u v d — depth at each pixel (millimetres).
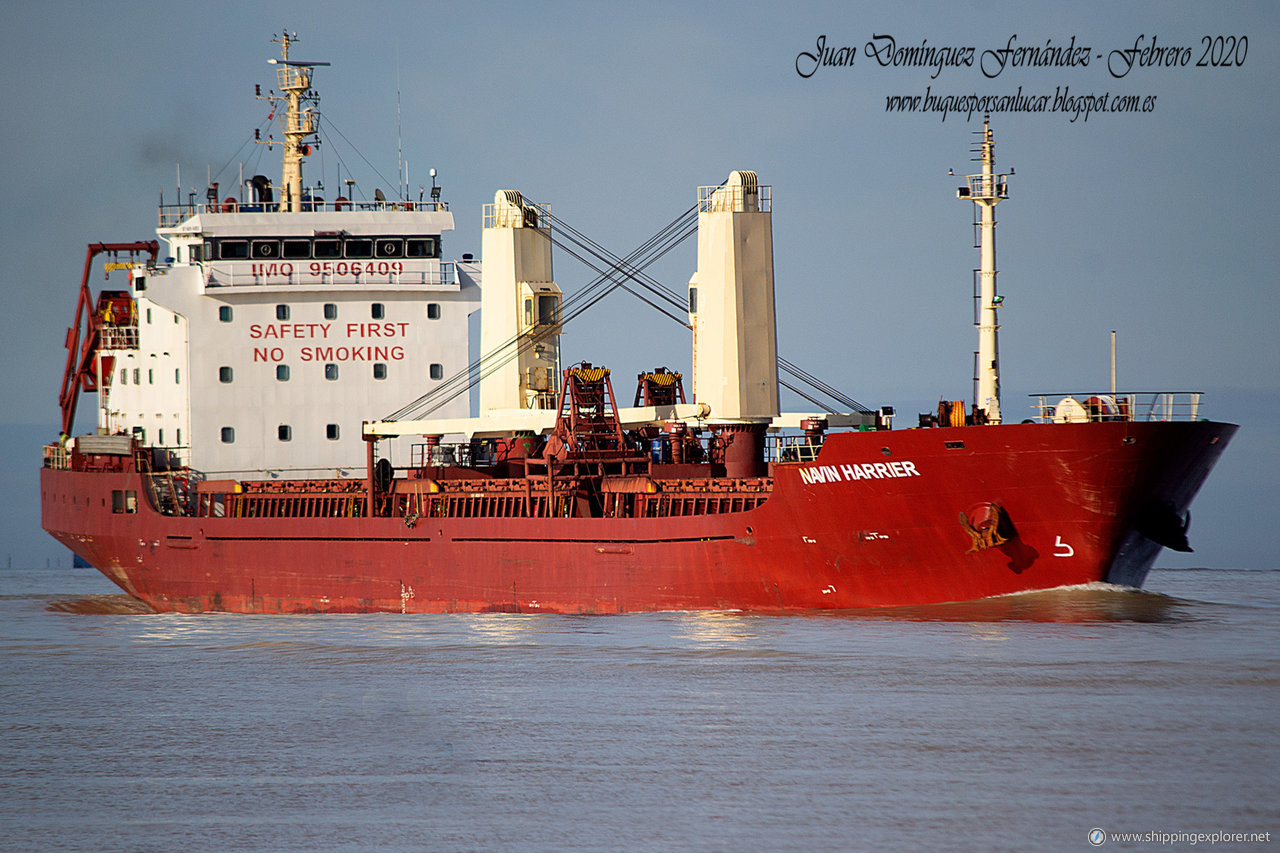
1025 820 100750
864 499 165000
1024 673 140375
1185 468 157500
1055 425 154000
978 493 159625
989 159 176000
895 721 124562
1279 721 122438
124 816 105938
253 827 103000
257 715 133750
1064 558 161750
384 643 168875
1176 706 127375
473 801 107312
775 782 109500
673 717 127750
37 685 150125
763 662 148000
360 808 106500
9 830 103250
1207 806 102750
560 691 138750
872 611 171750
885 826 100125
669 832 100000
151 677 153250
